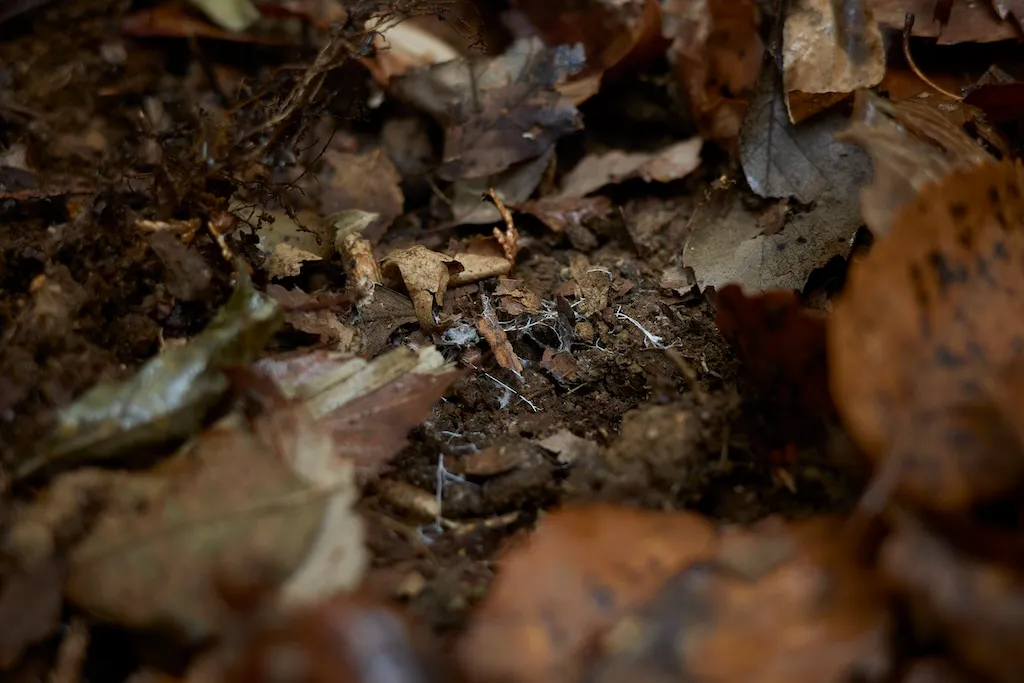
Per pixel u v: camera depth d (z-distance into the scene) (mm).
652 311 394
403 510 335
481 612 293
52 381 335
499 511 339
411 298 389
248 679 285
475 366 381
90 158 432
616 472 334
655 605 291
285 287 394
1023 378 304
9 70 454
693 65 450
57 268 355
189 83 478
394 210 431
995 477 294
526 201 434
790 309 323
